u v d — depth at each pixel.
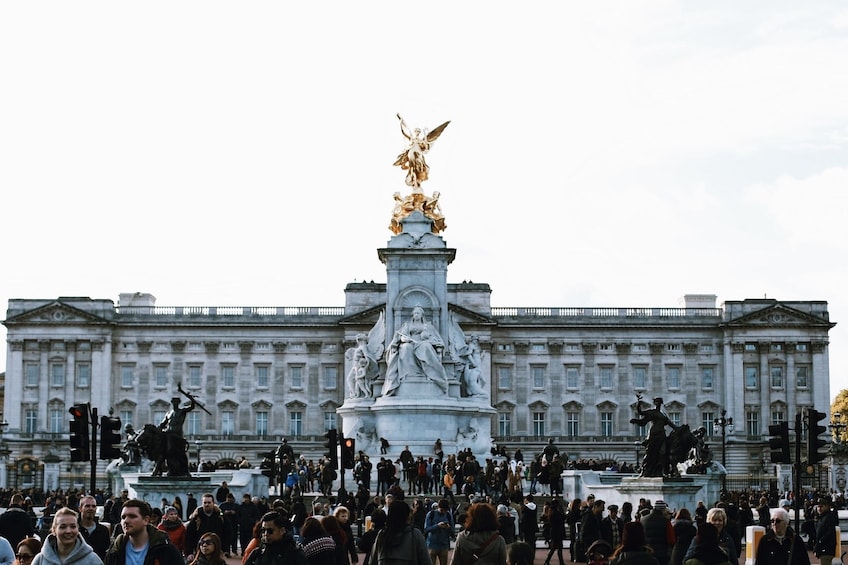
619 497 69.75
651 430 63.81
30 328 168.00
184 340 170.12
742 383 169.12
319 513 40.03
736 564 29.45
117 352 169.88
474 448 87.00
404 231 94.44
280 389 169.88
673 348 171.50
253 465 159.25
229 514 44.00
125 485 73.50
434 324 92.56
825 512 39.09
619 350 171.38
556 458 72.56
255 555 23.38
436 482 74.81
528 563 22.34
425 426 85.38
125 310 172.50
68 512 21.02
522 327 170.75
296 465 85.31
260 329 170.12
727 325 169.25
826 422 167.62
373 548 26.09
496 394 170.50
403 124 96.25
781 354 169.62
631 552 23.27
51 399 167.12
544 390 170.75
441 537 37.34
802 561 30.62
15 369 167.38
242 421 169.38
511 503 63.53
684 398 170.50
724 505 53.62
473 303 170.00
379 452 84.75
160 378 169.62
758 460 167.62
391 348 88.00
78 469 163.25
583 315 172.00
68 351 168.00
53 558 20.80
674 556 28.28
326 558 25.81
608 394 170.75
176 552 22.05
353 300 170.62
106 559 22.23
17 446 165.00
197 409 169.62
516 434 170.12
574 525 53.38
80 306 169.50
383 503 61.16
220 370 170.12
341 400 169.12
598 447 168.88
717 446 169.00
